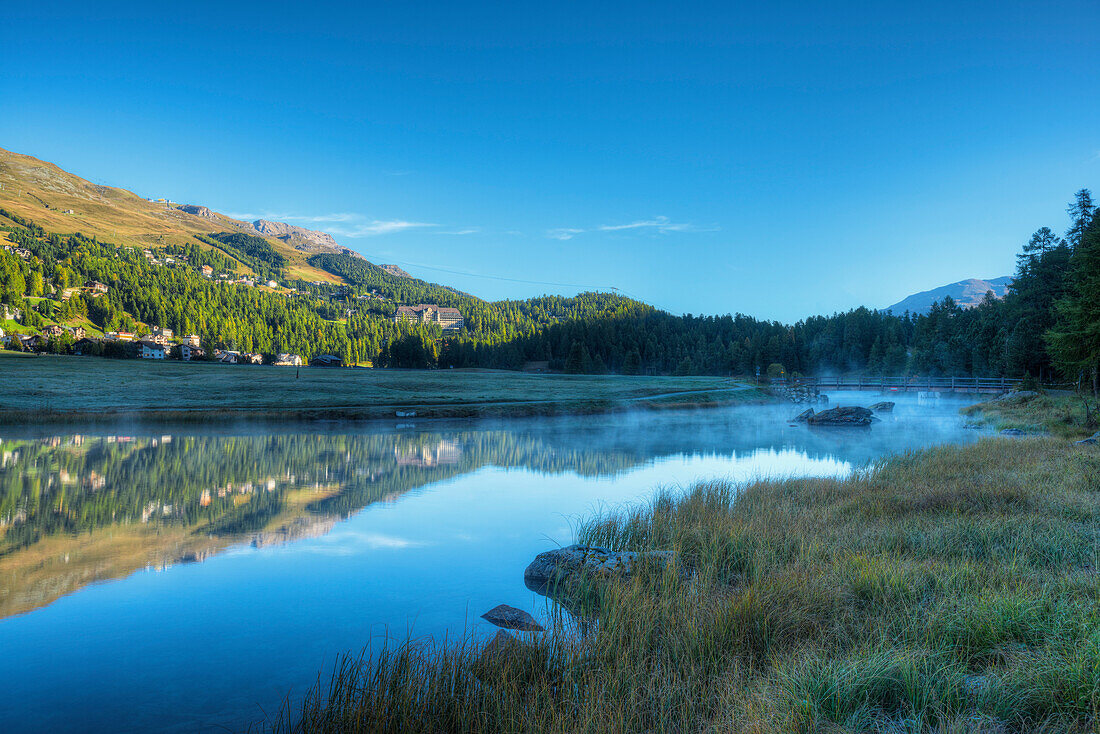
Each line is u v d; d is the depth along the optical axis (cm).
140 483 1655
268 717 509
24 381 4897
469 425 3644
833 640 586
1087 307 3403
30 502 1407
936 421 4359
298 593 834
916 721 405
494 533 1180
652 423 4081
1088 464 1465
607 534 1084
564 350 17050
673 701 491
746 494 1387
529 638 623
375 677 544
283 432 3030
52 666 606
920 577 712
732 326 18262
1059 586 645
